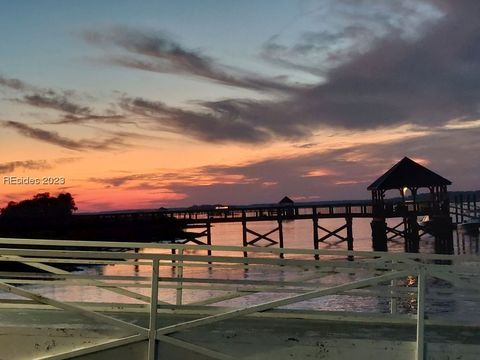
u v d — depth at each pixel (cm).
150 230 5244
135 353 585
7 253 583
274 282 637
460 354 564
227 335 591
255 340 589
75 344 592
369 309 1767
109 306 705
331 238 7412
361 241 6500
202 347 586
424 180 4959
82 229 4806
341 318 658
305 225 13725
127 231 5062
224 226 14512
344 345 580
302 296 571
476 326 614
